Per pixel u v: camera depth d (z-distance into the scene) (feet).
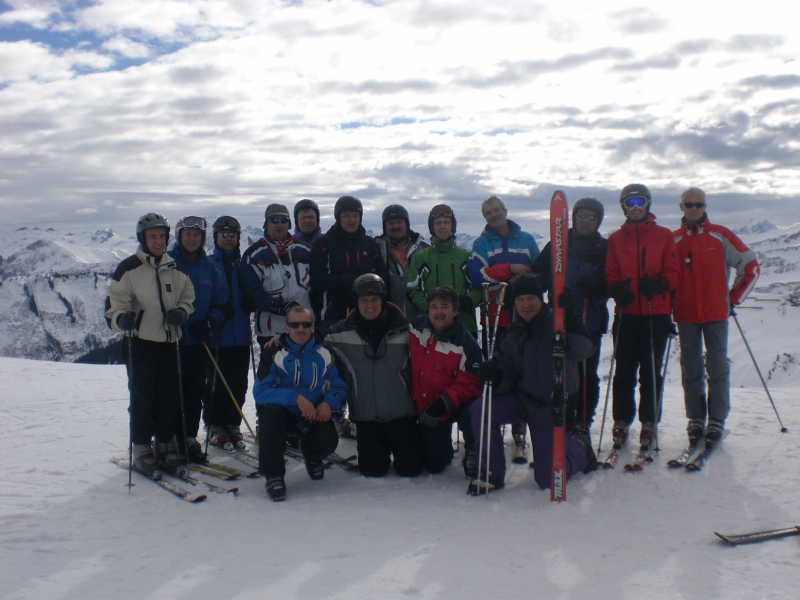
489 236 17.22
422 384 13.98
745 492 11.89
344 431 17.99
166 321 14.05
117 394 25.39
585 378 14.97
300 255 17.56
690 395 15.56
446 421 14.16
